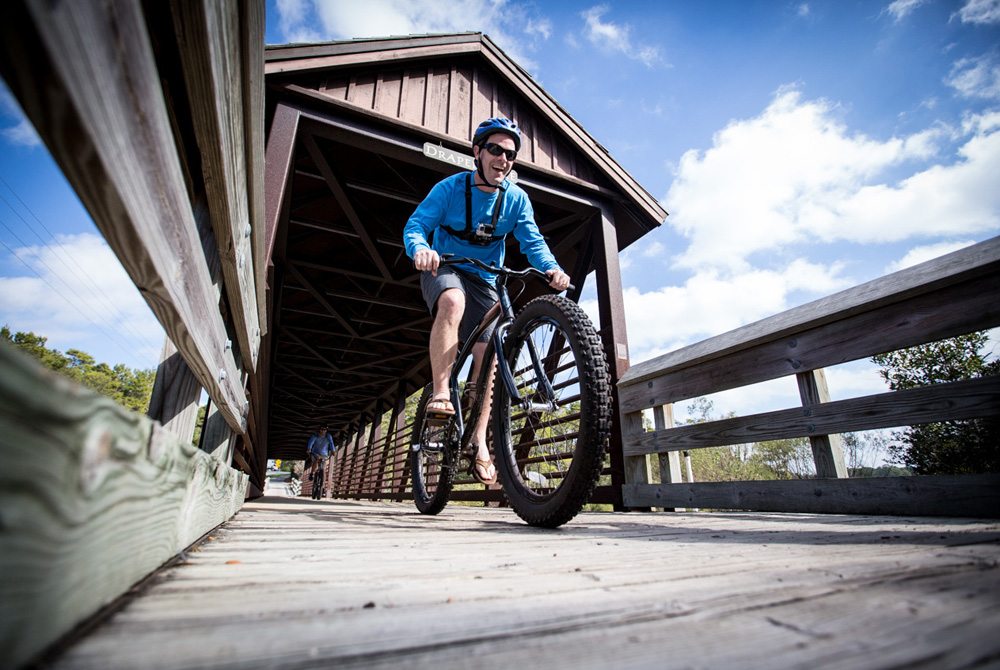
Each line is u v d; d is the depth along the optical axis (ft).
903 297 6.41
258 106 3.05
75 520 0.96
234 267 3.45
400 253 20.34
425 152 13.21
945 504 5.70
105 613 1.24
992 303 5.59
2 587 0.69
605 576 2.05
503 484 6.35
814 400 7.57
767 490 8.13
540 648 1.11
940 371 17.24
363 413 50.14
